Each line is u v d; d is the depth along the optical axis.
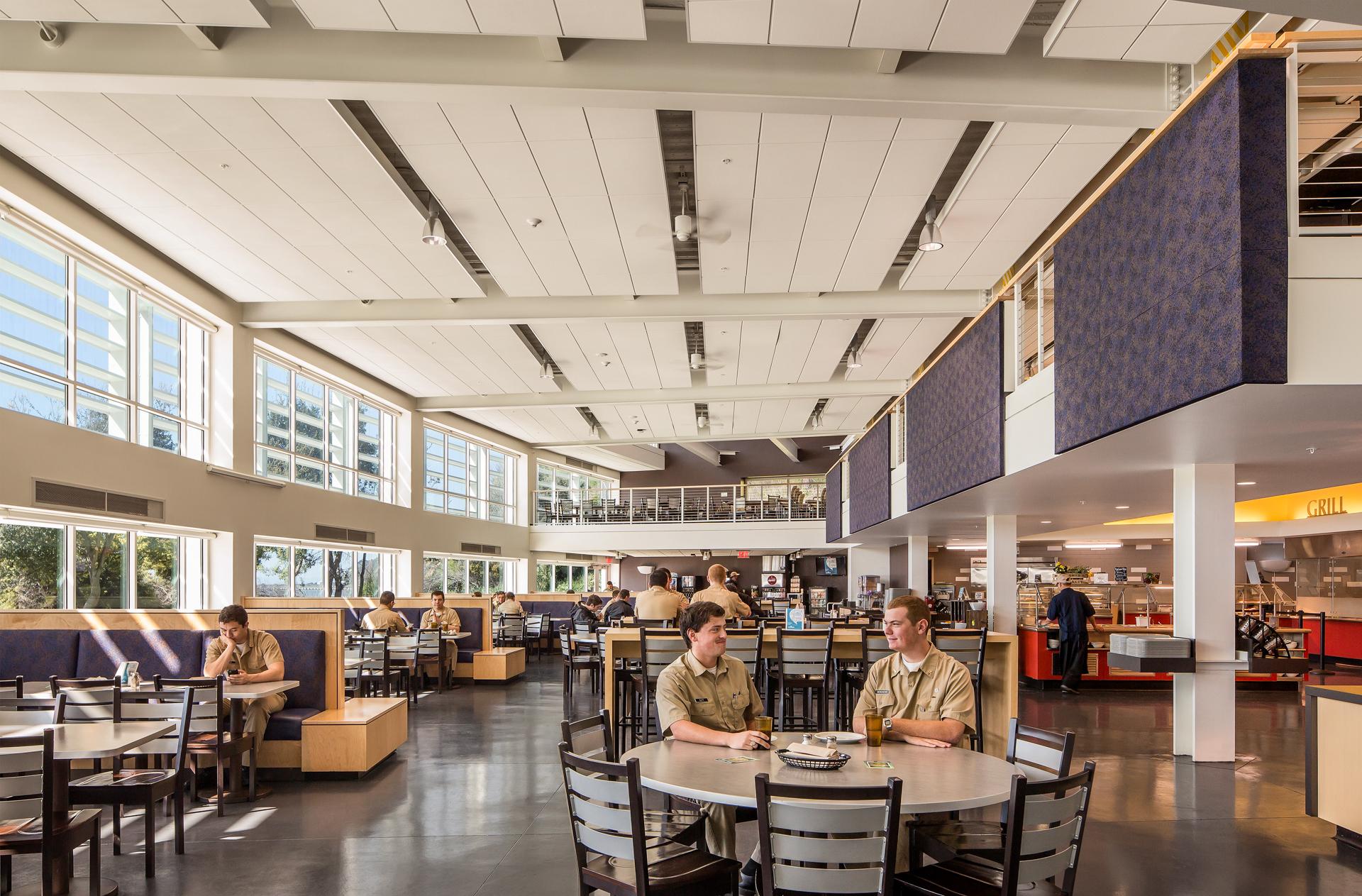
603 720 3.24
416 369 13.97
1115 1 4.75
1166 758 6.65
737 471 28.20
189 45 5.38
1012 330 7.49
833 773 2.79
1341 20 2.52
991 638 5.98
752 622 8.05
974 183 7.04
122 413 9.01
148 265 8.86
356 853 4.35
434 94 5.52
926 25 4.92
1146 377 4.69
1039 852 2.44
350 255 8.88
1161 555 19.08
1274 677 10.70
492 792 5.61
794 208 7.54
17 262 7.57
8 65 5.31
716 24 4.93
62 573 8.45
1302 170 6.49
